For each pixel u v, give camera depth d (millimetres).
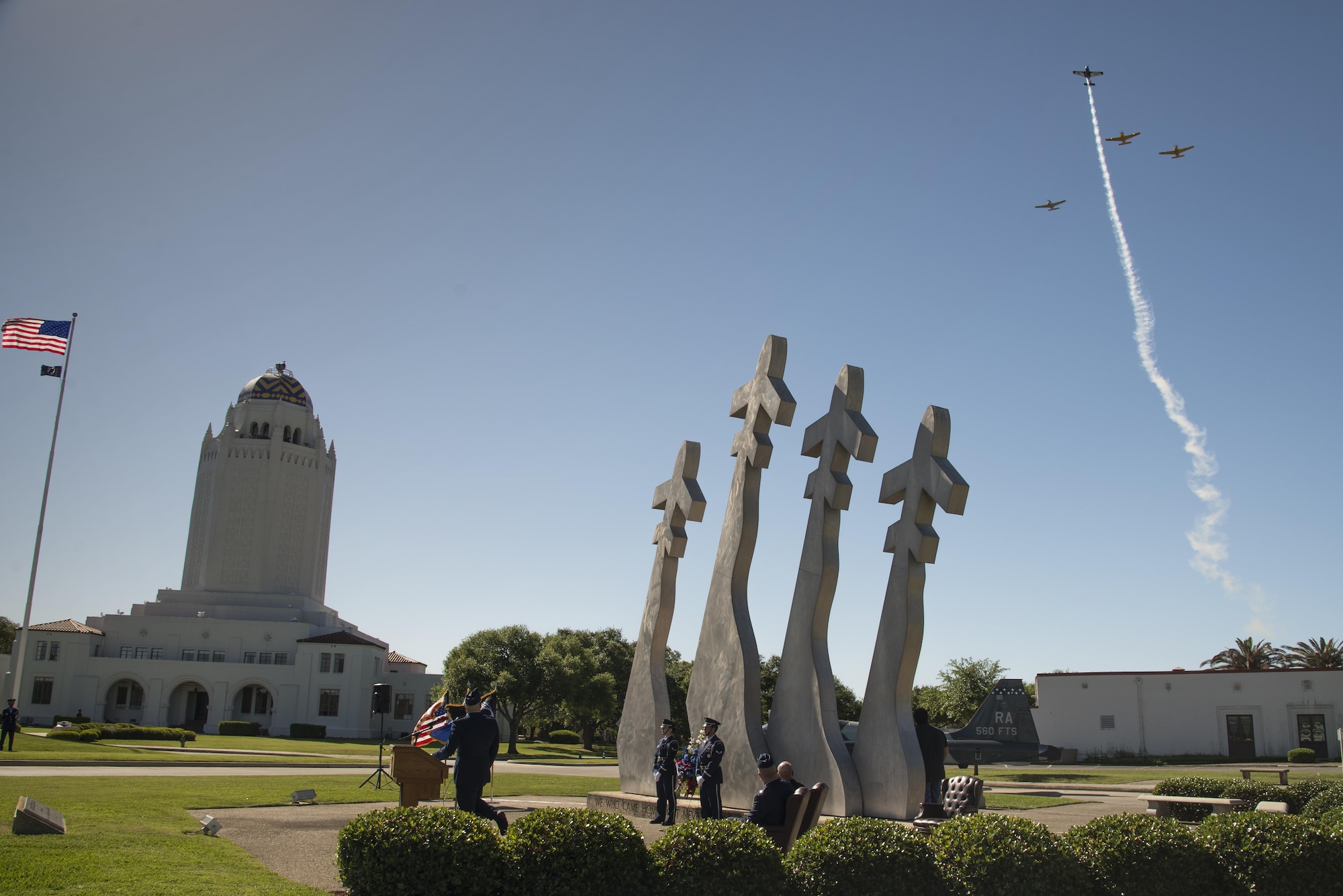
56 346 42594
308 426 103562
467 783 11570
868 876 8570
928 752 17000
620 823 8703
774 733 17641
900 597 16203
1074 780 38844
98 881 8836
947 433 16375
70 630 87625
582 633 99375
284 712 86312
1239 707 59438
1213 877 9391
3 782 21531
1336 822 10453
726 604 18578
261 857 11750
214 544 95688
